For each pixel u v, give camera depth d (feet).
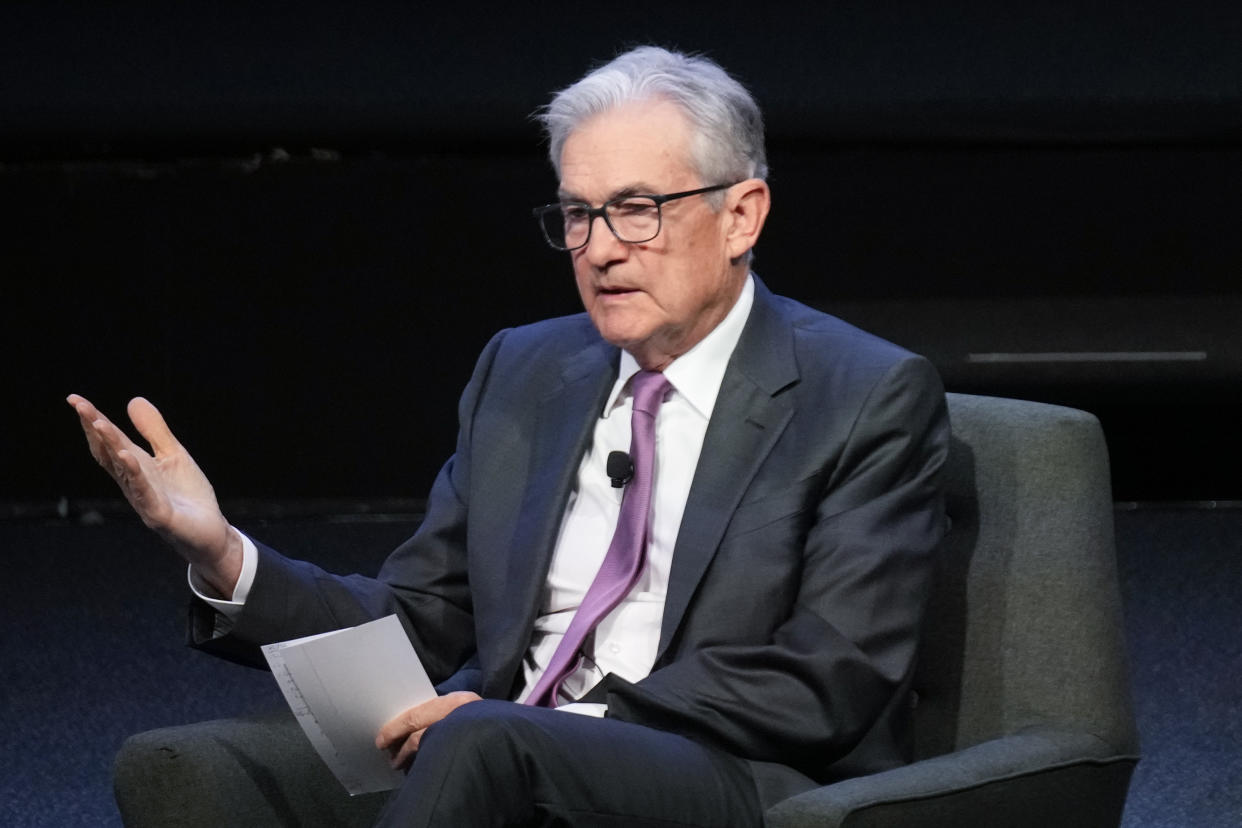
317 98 59.47
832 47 57.16
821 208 57.62
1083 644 24.94
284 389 61.05
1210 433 58.70
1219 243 55.98
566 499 26.14
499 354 28.37
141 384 61.41
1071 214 56.65
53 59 60.08
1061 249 56.80
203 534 24.30
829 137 57.47
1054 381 56.80
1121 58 55.83
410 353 60.49
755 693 23.24
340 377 60.85
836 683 23.21
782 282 57.98
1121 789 24.62
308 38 59.41
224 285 60.90
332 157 60.18
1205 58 55.36
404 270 60.29
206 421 61.26
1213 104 55.31
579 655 25.38
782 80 57.41
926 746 25.79
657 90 24.71
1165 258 56.34
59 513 62.85
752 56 57.57
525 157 59.52
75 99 60.03
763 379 25.50
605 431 26.55
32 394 62.08
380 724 23.29
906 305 57.41
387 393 60.75
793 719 23.16
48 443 62.44
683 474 25.64
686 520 24.77
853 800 21.09
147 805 23.57
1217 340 55.98
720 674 23.40
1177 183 56.08
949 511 26.50
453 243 59.88
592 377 26.91
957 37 56.65
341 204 60.23
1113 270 56.59
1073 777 23.53
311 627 25.41
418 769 20.90
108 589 56.13
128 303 61.26
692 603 24.47
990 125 56.54
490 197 59.57
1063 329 56.70
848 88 57.11
